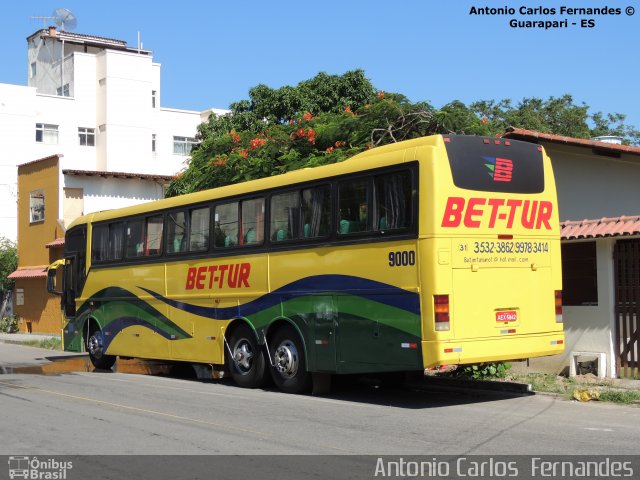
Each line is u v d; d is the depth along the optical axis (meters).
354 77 29.80
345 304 11.30
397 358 10.46
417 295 10.21
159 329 15.42
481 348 10.38
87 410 10.75
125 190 33.81
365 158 11.33
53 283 19.30
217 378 15.32
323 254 11.74
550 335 11.23
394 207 10.69
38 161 33.78
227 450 8.00
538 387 12.47
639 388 11.97
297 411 10.65
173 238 15.18
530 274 11.08
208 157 23.56
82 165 48.47
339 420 9.85
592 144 14.33
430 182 10.23
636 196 14.17
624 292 13.05
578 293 13.76
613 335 13.14
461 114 19.14
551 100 46.03
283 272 12.50
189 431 9.09
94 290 17.67
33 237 34.16
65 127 47.97
